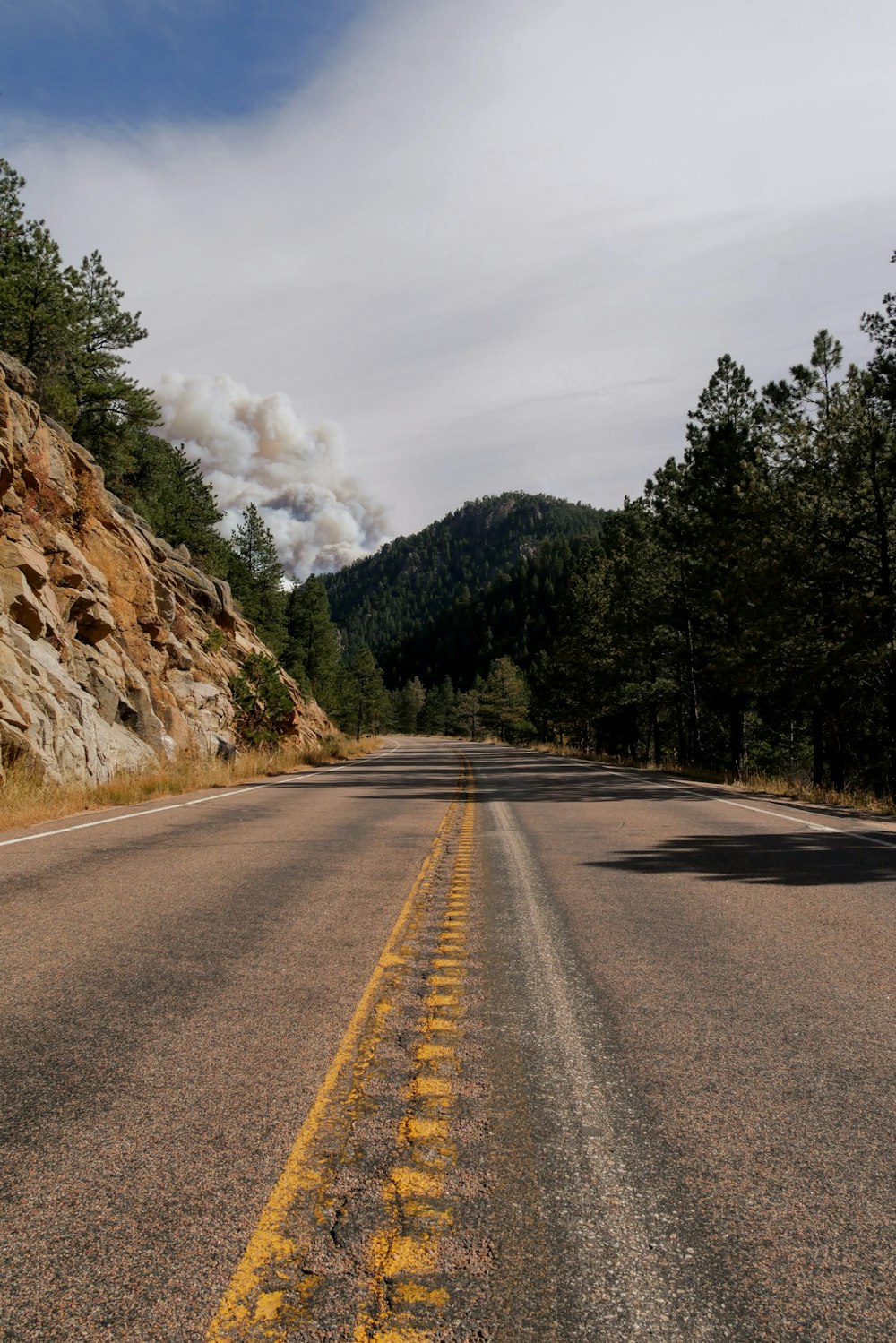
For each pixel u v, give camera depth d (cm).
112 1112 266
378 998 383
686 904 598
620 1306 174
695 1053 320
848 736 3067
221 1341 163
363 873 726
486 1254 192
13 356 2792
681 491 3384
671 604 3512
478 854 844
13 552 1691
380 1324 167
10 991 393
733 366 3191
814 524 2291
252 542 6350
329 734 5284
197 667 2883
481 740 12444
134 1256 191
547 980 414
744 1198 218
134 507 3719
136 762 1883
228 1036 335
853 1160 238
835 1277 185
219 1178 225
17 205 2788
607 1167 232
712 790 1806
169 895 621
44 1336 164
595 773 2558
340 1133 252
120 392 3234
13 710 1407
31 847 874
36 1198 215
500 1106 272
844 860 801
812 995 392
